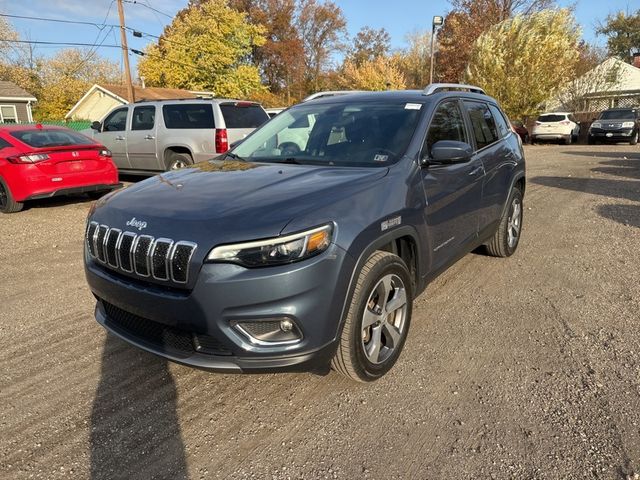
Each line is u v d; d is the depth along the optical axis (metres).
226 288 2.36
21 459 2.45
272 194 2.75
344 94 4.46
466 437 2.57
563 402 2.84
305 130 3.95
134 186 3.28
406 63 53.94
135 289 2.61
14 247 6.35
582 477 2.29
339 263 2.54
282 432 2.64
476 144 4.42
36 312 4.23
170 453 2.49
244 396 2.97
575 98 32.62
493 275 4.97
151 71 42.84
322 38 60.97
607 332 3.70
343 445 2.53
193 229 2.47
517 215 5.61
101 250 2.83
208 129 9.62
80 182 8.59
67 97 46.34
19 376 3.20
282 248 2.39
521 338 3.63
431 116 3.73
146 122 10.43
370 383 3.07
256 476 2.33
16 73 46.84
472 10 35.28
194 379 3.15
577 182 11.29
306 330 2.46
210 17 42.44
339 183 2.90
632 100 34.75
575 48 27.89
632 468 2.33
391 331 3.10
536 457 2.42
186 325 2.48
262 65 59.22
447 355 3.40
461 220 3.99
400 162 3.30
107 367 3.31
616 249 5.81
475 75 28.58
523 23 27.08
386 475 2.32
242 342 2.42
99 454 2.48
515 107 27.55
